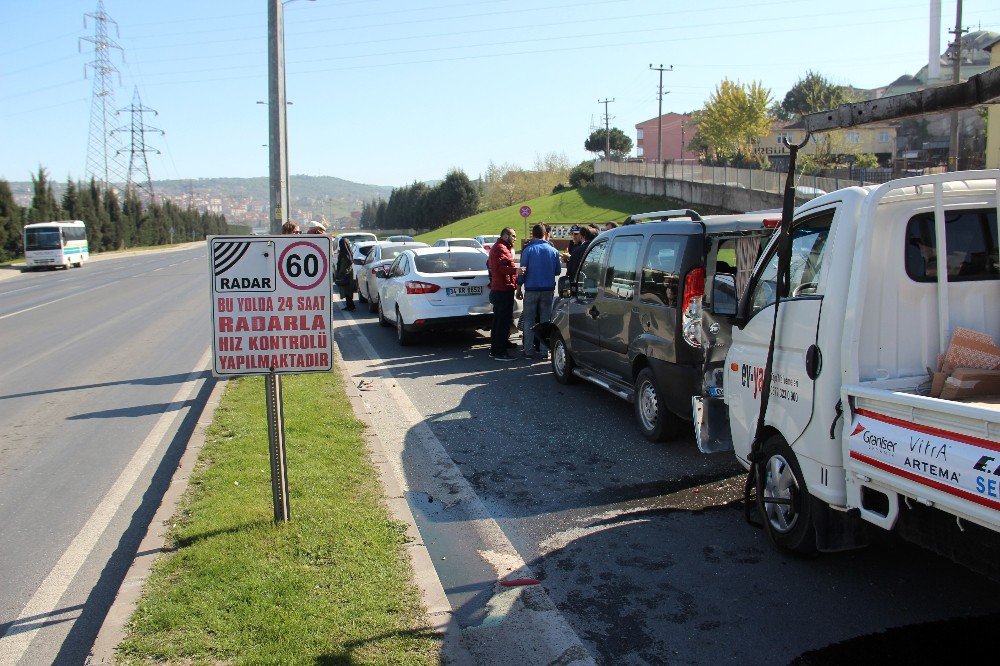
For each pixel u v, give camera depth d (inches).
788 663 135.2
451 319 476.1
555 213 2368.4
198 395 362.9
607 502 216.4
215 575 159.6
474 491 228.4
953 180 149.6
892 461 132.3
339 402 318.0
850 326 147.3
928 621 147.4
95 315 746.8
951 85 136.4
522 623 151.5
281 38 483.2
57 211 2458.2
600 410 317.4
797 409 163.0
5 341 578.9
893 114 145.9
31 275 1647.4
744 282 247.3
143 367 445.4
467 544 191.0
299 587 154.6
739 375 194.4
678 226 254.7
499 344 446.9
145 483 242.5
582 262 343.6
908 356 152.9
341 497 205.2
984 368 147.1
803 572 169.5
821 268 159.9
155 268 1752.0
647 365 273.6
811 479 158.6
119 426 311.0
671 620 151.0
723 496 218.2
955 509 117.6
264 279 175.0
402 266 521.7
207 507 197.5
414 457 262.1
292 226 366.6
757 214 244.8
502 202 3698.3
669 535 192.2
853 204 152.6
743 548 183.3
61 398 367.6
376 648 134.2
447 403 337.1
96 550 193.8
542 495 223.5
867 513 143.3
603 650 141.1
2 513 219.9
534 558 181.8
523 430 290.7
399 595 152.6
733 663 135.8
